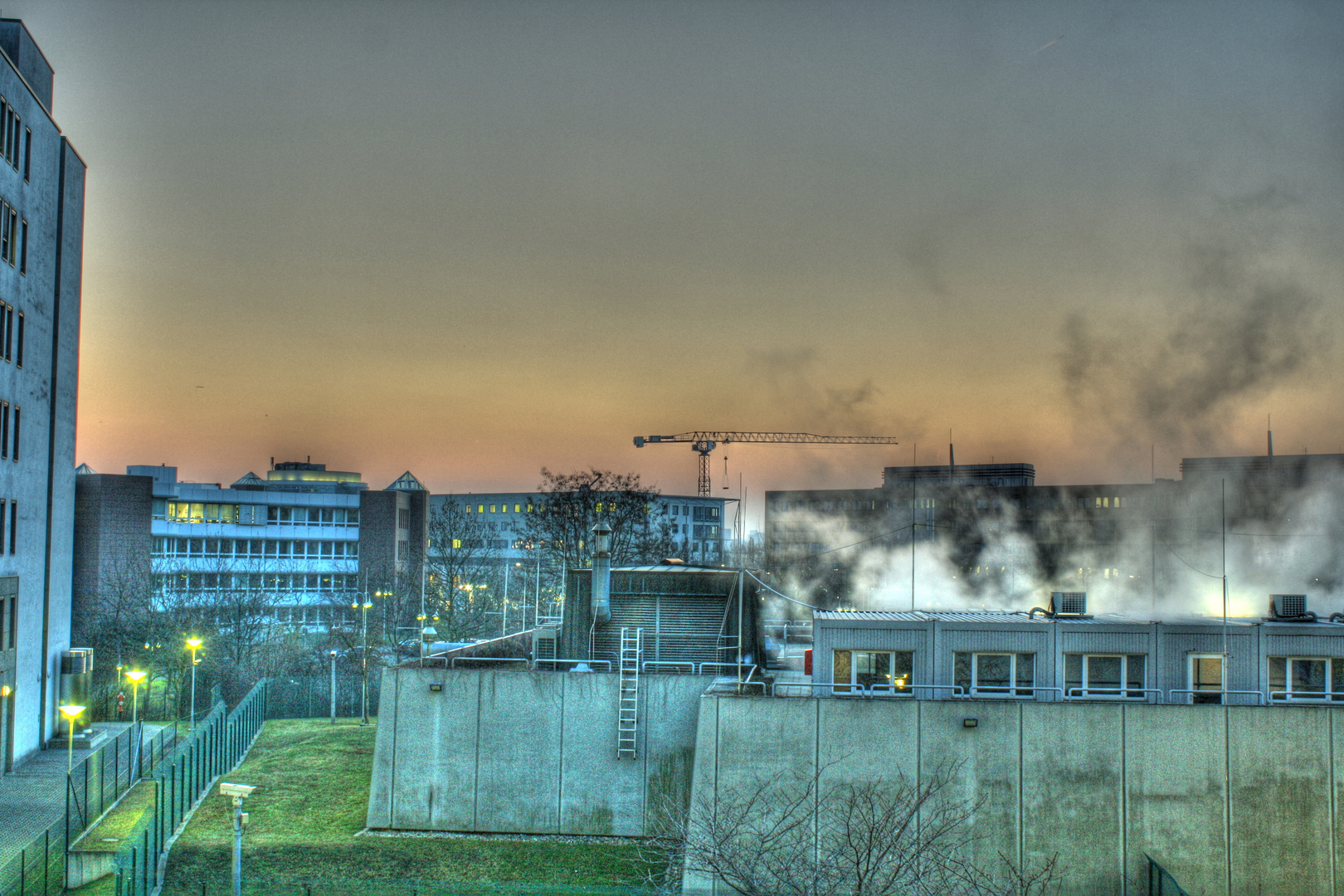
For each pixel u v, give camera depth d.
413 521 114.25
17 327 47.22
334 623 88.56
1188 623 33.16
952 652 33.25
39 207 50.22
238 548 103.50
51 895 29.95
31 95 48.94
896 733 30.89
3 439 45.28
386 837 33.84
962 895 27.77
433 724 34.88
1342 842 30.42
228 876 30.86
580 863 32.12
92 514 77.38
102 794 36.44
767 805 30.62
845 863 28.42
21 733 47.16
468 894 30.00
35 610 49.28
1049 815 30.55
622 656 35.19
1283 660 32.94
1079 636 33.06
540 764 34.53
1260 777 30.62
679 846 30.25
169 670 61.09
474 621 82.00
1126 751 30.75
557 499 95.12
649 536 105.31
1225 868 30.44
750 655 43.91
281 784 39.88
